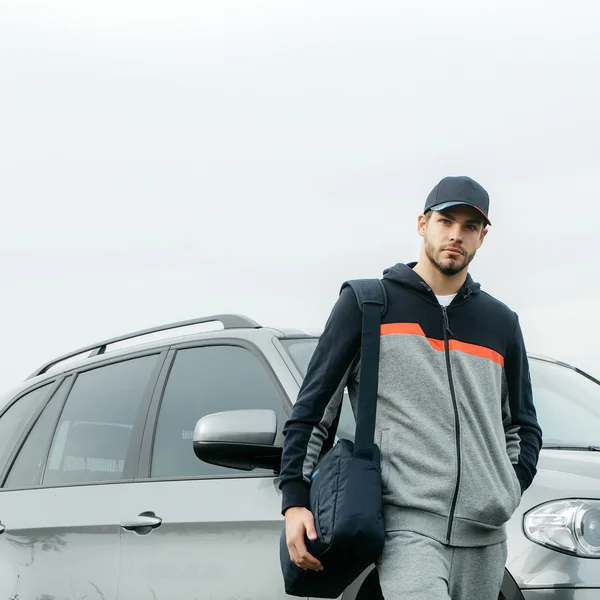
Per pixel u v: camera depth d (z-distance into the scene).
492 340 2.93
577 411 4.26
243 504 3.79
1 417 5.37
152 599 3.97
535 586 3.16
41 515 4.55
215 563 3.79
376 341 2.83
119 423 4.50
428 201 2.93
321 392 2.89
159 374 4.44
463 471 2.75
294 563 2.80
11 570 4.58
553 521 3.24
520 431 3.06
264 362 4.00
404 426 2.79
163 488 4.10
